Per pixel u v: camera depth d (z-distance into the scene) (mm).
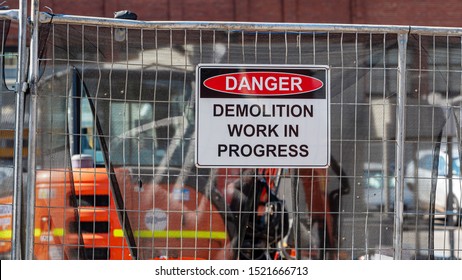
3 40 7234
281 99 7477
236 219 7484
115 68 7383
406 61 7594
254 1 17250
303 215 7531
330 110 7523
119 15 7965
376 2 17344
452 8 17344
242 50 7473
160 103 7430
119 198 7391
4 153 7223
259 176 7500
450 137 7633
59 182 7277
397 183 7547
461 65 7633
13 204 7152
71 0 16688
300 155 7496
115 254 7379
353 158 7547
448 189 7617
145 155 7418
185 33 7441
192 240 7461
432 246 7598
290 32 7500
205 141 7438
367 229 7551
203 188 7461
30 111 7168
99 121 7355
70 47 7309
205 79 7449
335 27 7488
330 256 7535
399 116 7559
